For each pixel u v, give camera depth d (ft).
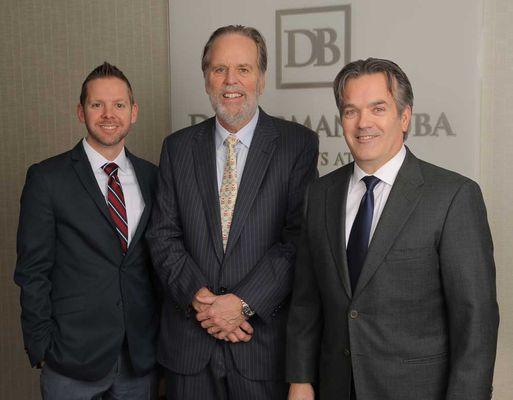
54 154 10.64
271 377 6.55
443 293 5.10
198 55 9.48
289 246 6.61
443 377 5.07
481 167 8.18
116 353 7.00
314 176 6.87
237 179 6.79
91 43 10.18
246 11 9.12
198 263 6.61
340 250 5.41
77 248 6.94
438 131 8.22
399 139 5.36
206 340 6.60
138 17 9.84
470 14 7.96
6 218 10.93
